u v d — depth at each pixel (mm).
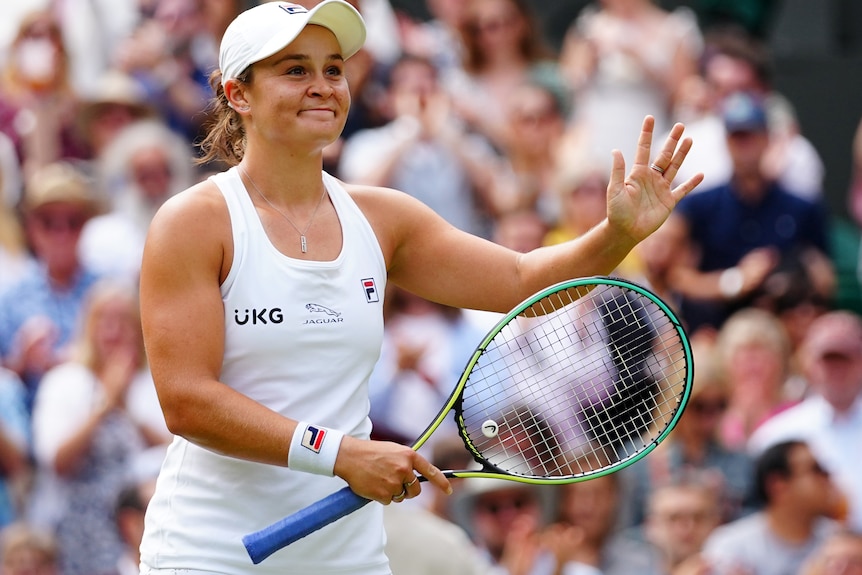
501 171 31797
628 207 13273
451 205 30562
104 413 26672
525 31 33375
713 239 31453
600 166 32719
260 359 12594
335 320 12742
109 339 26891
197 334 12297
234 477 12844
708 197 31484
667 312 13438
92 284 28891
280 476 12883
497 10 32969
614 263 13633
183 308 12305
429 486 24312
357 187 13648
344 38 12836
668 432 13789
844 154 35500
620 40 33875
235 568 12789
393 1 34438
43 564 25484
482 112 32656
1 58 33750
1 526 26688
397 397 27125
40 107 31750
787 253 31250
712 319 31000
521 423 14461
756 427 27750
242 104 12891
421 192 30484
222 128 13789
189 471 13016
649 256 31078
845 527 25547
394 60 32531
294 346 12617
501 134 32312
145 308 12398
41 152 31484
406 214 13711
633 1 34500
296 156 12758
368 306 12984
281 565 12930
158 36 32750
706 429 27172
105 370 26859
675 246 31188
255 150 12898
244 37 12602
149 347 12352
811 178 33719
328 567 13133
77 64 32969
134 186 30078
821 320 29438
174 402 12242
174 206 12477
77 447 26484
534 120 31750
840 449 27000
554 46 36969
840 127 35500
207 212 12500
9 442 26938
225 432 12164
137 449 26734
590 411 22266
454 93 32812
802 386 28531
